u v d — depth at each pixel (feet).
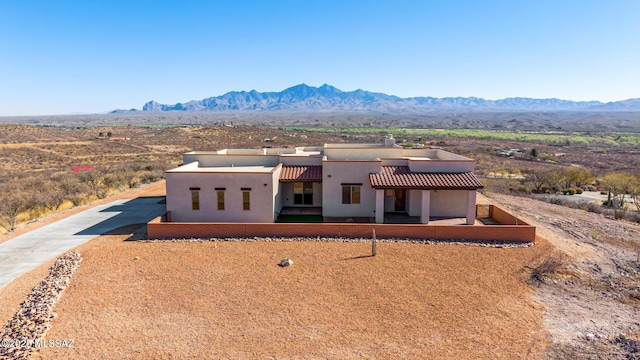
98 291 46.19
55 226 75.05
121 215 84.07
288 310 41.93
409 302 43.83
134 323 39.06
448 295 45.60
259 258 57.16
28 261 56.59
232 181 75.72
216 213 76.64
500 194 129.59
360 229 66.85
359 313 41.34
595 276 52.85
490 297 45.19
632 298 46.16
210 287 47.47
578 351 34.35
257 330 37.91
